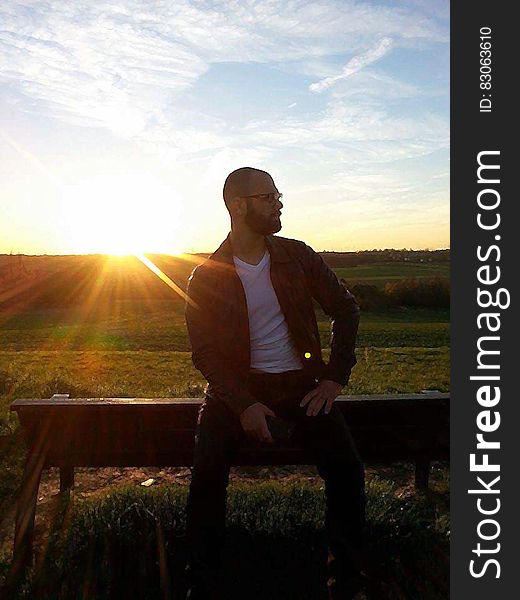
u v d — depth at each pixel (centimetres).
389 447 389
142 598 331
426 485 495
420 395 386
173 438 373
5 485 497
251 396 303
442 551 365
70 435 371
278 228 321
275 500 406
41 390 865
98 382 1173
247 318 315
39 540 404
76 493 510
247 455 377
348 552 312
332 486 315
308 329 321
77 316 4678
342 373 318
